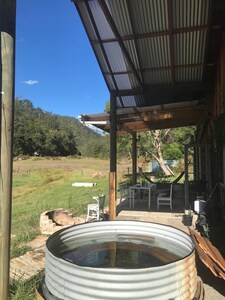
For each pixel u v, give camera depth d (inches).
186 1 212.1
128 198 399.5
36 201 483.8
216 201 279.0
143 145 954.1
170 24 230.4
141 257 96.5
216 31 248.4
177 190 497.0
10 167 103.0
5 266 102.6
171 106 334.0
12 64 102.5
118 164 1202.0
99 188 633.6
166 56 269.1
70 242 102.7
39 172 1173.1
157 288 69.5
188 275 76.4
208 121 353.4
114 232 114.2
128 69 287.7
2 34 100.3
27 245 218.8
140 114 357.4
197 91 328.2
